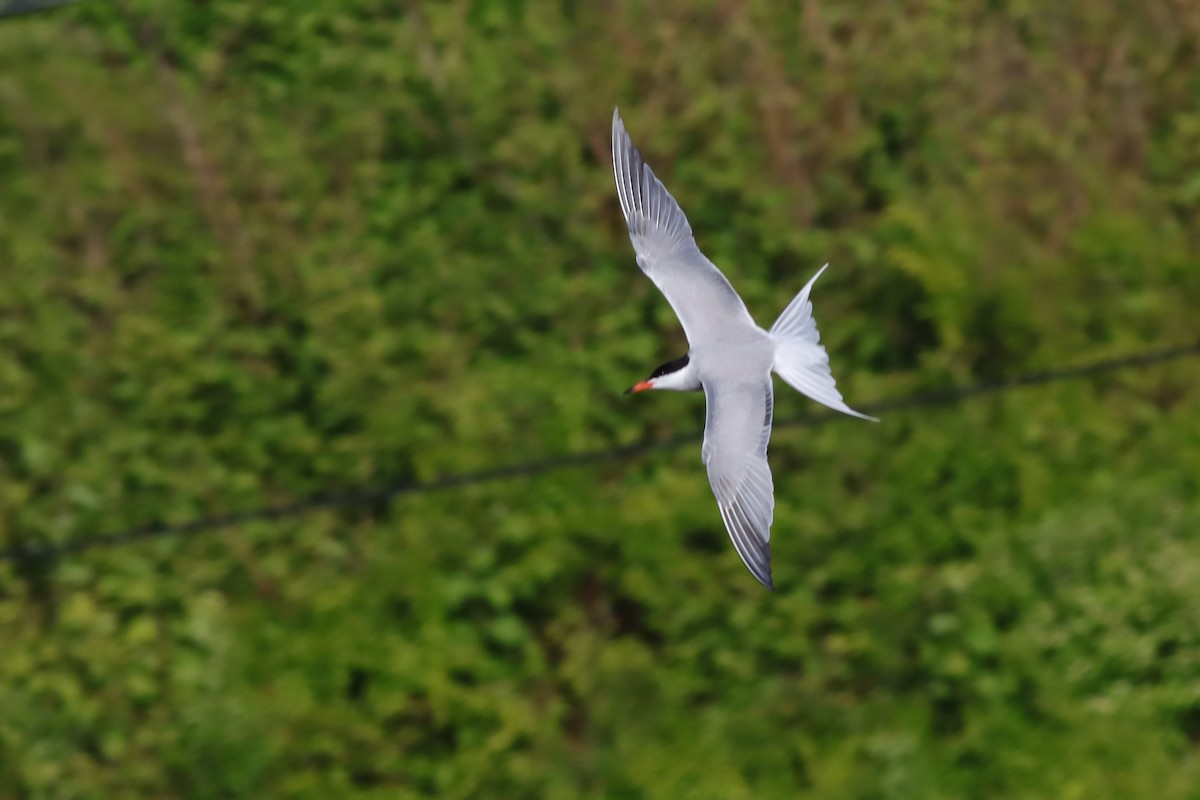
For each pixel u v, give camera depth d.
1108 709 12.88
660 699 13.23
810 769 12.80
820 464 14.36
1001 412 14.52
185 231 16.36
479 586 13.80
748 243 15.94
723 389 8.30
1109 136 16.45
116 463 14.88
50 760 13.30
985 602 13.42
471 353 15.31
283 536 14.42
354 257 16.08
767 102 16.44
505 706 13.16
